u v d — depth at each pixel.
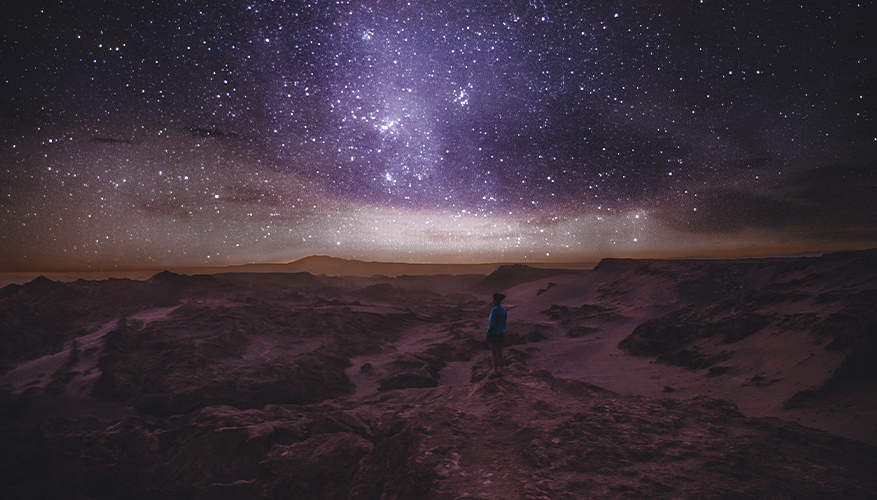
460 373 21.72
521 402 4.89
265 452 11.99
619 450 3.45
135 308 34.91
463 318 39.00
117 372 19.89
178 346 23.48
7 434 14.19
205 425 13.47
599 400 4.88
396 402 16.23
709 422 4.04
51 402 17.58
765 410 10.21
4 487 11.15
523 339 26.45
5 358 23.22
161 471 11.95
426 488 3.20
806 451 3.42
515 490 2.98
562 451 3.50
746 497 2.74
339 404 16.86
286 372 20.02
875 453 3.40
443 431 4.09
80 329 27.77
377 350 26.70
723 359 15.42
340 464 4.96
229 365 21.16
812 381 10.80
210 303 34.97
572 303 36.22
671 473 3.09
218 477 11.45
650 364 17.80
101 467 11.47
